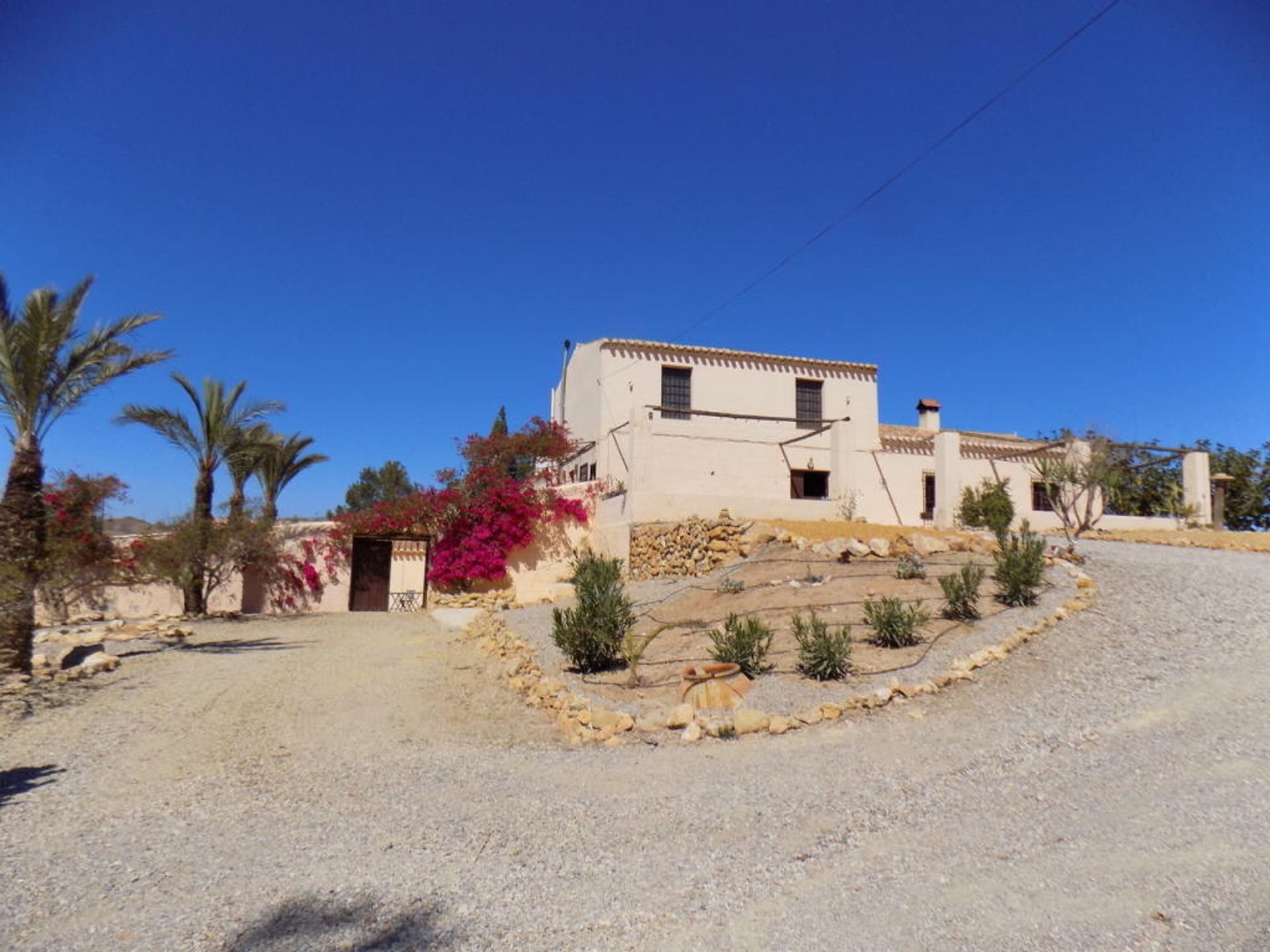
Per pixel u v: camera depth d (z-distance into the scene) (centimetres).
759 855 440
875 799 520
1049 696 718
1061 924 349
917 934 346
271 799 567
